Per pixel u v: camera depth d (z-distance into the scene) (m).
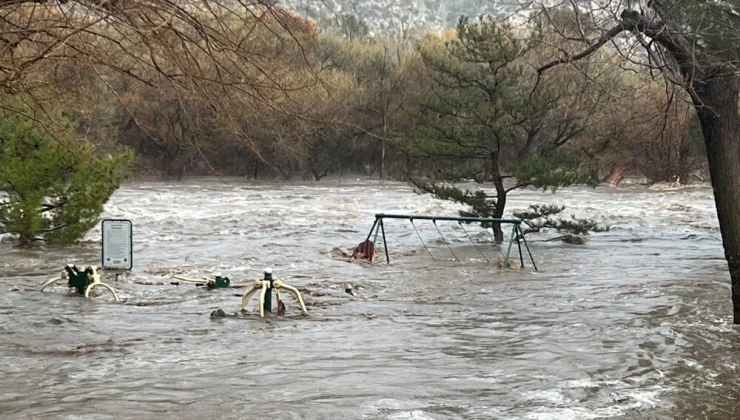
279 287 13.97
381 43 67.69
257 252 24.25
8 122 23.02
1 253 22.25
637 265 22.30
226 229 31.73
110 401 8.64
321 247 25.91
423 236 30.00
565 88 24.84
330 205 44.47
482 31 26.48
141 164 60.44
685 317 14.23
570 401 8.98
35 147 23.30
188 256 22.98
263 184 63.25
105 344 11.35
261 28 7.88
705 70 12.27
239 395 8.95
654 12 11.83
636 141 29.69
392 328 12.93
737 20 11.95
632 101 21.52
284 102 8.03
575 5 10.31
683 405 8.91
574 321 13.81
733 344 11.95
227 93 7.73
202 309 14.20
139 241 27.05
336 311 14.40
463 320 13.80
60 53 7.52
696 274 20.42
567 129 31.69
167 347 11.27
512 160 30.52
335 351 11.19
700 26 11.76
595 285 18.33
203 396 8.88
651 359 11.02
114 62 7.48
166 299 15.16
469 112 26.95
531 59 28.72
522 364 10.62
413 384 9.52
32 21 7.27
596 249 26.34
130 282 17.06
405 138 28.14
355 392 9.14
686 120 15.52
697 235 30.69
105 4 6.71
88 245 24.23
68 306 14.21
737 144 12.62
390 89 66.31
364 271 20.53
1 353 10.73
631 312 14.75
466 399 8.96
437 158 28.41
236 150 61.69
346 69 65.31
